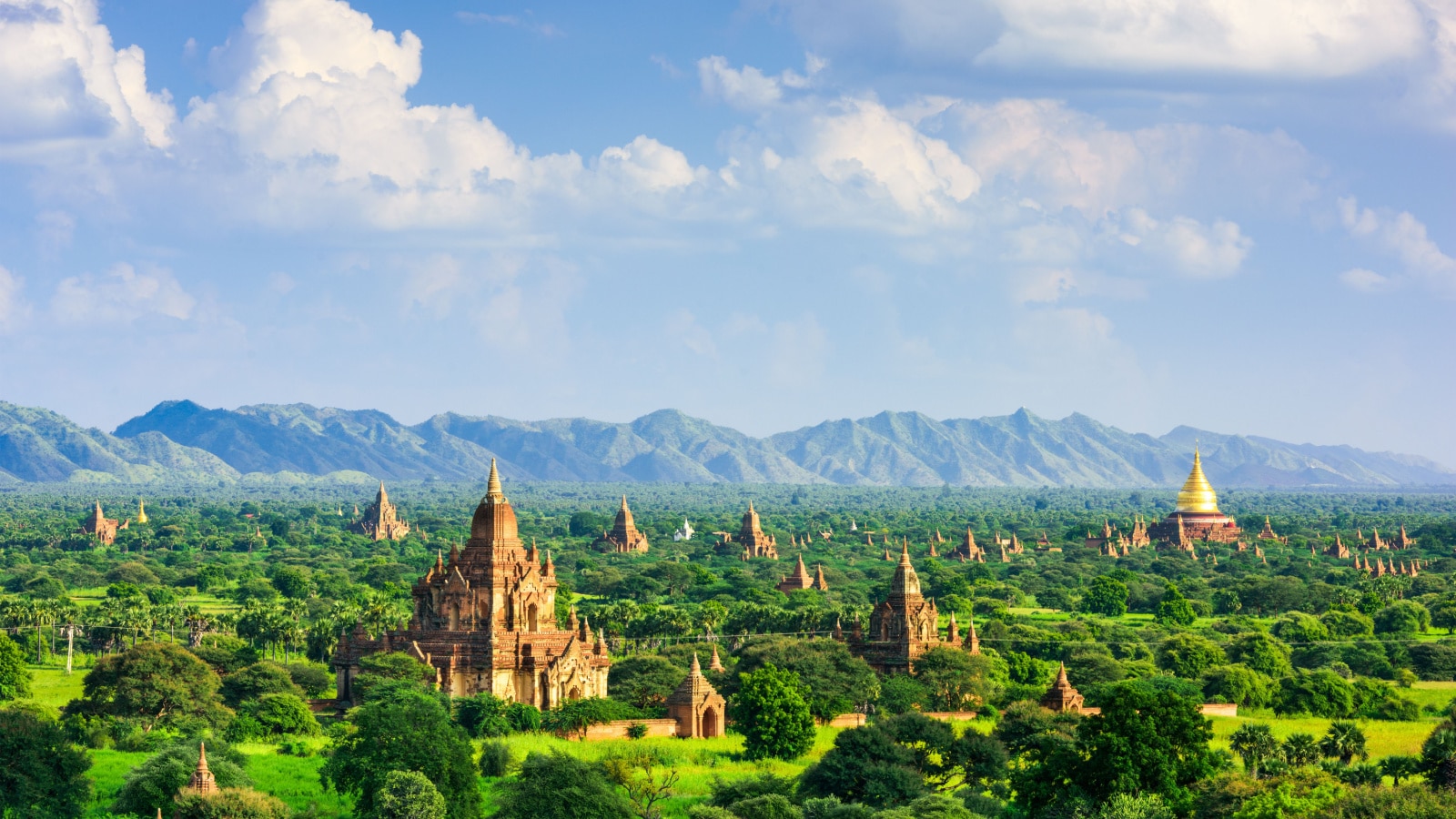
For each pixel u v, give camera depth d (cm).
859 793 16175
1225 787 14788
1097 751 15325
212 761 16012
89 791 15800
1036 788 15562
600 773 15438
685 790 16988
